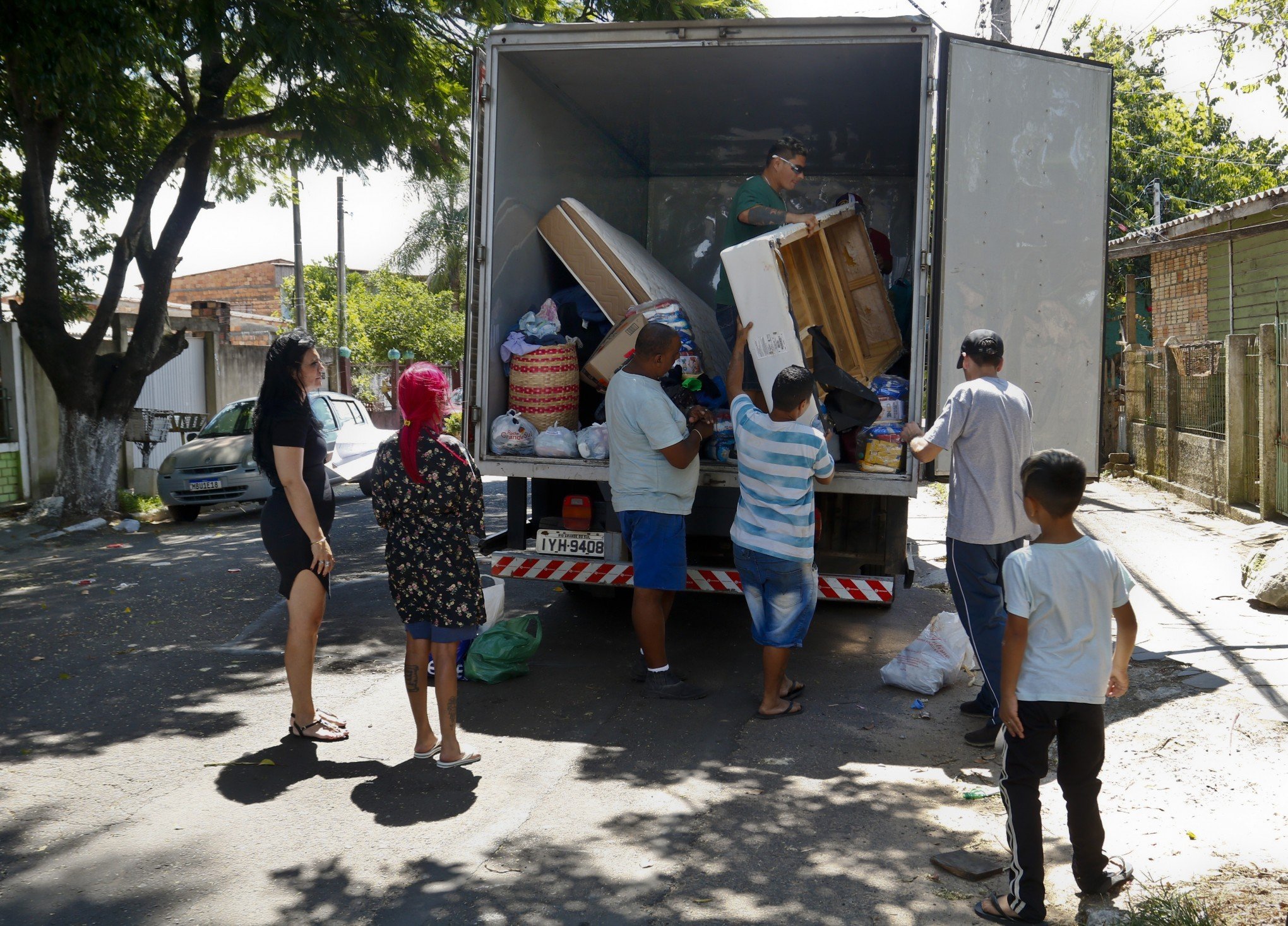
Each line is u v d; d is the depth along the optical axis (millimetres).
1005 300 5551
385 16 10375
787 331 5250
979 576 4660
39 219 11844
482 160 5914
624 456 5312
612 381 5352
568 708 5273
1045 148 5566
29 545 11148
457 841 3775
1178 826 3771
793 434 4984
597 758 4594
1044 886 3203
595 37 5828
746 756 4617
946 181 5445
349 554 9930
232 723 5090
